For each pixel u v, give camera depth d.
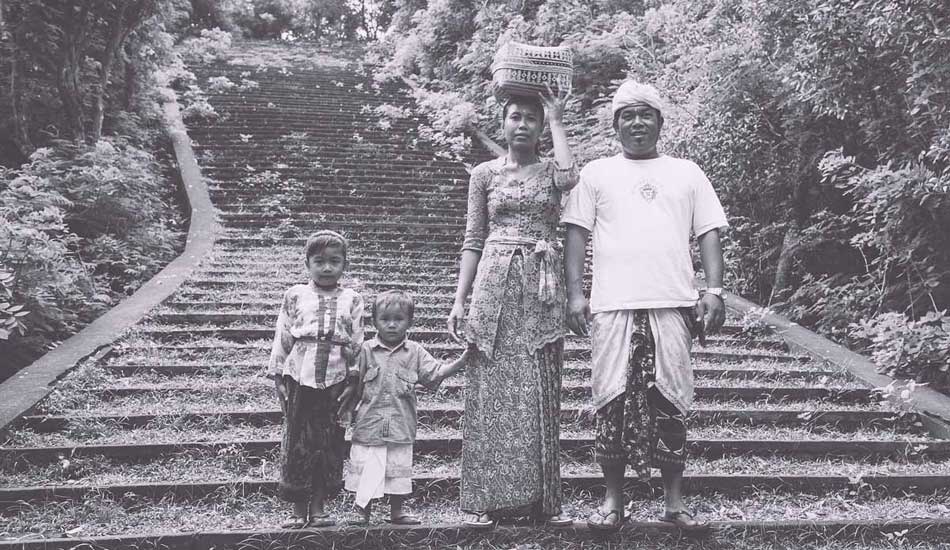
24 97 9.85
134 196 9.48
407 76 19.52
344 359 3.50
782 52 7.68
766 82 8.16
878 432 5.12
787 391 5.57
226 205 10.56
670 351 3.44
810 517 3.85
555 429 3.54
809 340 6.69
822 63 6.73
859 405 5.48
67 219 8.94
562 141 3.61
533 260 3.58
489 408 3.49
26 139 9.77
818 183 8.30
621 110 3.67
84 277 7.38
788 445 4.70
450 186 11.85
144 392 5.07
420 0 21.52
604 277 3.56
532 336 3.53
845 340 7.18
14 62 9.64
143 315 6.48
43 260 6.32
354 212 10.75
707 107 8.60
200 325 6.57
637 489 4.16
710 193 3.64
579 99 12.95
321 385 3.44
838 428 5.16
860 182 6.32
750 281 8.84
